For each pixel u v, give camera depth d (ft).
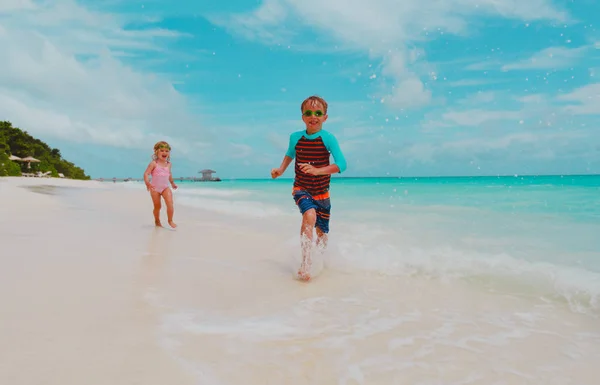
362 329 6.64
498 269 10.73
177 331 6.11
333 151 11.03
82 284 8.17
